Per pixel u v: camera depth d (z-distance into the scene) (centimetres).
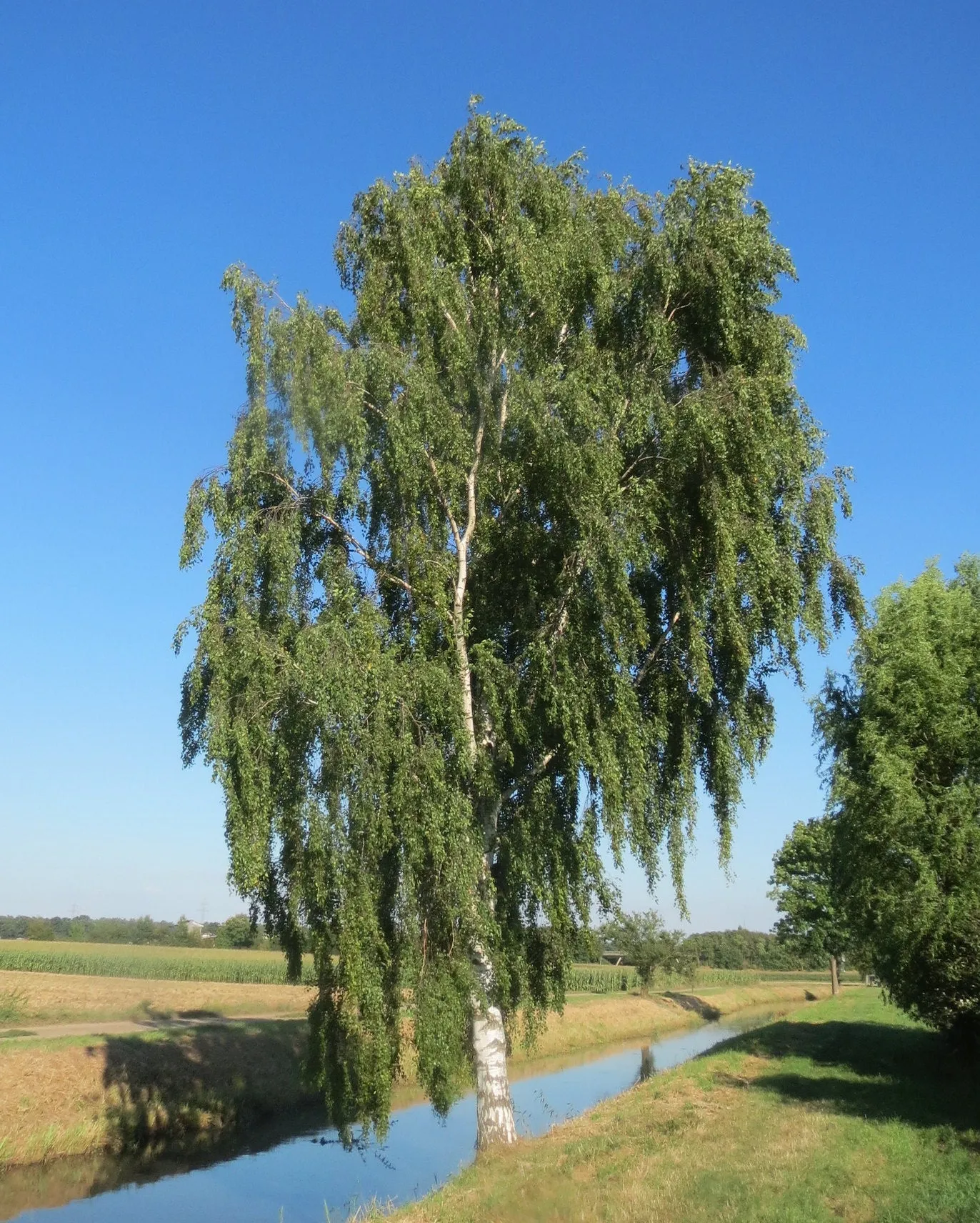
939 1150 1347
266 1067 2731
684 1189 1162
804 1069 2262
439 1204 1262
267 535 1504
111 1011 3541
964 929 1495
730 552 1516
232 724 1376
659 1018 5112
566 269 1634
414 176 1767
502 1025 1661
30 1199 1783
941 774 1583
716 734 1695
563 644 1555
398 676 1441
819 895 4716
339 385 1511
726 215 1700
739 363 1681
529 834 1558
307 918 1439
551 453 1522
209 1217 1673
